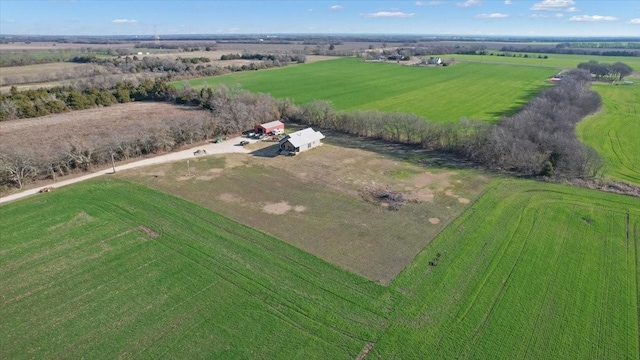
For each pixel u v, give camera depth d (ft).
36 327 93.86
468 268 115.75
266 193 167.43
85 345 88.84
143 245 127.44
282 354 86.48
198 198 161.99
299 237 132.98
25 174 174.70
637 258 120.16
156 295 104.53
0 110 263.70
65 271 114.32
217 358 85.25
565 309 99.60
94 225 139.74
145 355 86.17
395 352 87.15
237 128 255.91
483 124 211.61
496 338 90.99
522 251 123.65
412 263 118.32
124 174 187.21
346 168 195.52
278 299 103.14
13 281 109.91
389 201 159.33
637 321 95.76
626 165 200.03
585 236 131.95
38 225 139.23
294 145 213.66
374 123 243.40
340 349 87.92
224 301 102.37
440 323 95.35
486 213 147.64
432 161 204.33
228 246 127.03
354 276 112.37
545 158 182.70
